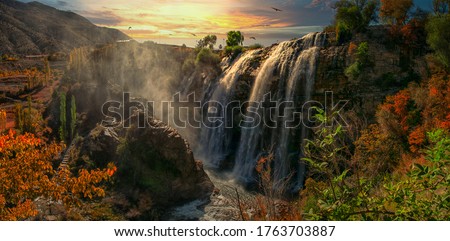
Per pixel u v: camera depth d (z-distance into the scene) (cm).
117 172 4212
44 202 3362
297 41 5884
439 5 5166
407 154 3038
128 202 3856
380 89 4991
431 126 3272
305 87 5434
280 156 5256
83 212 3569
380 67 5134
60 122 7231
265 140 5553
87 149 4869
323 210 796
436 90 3828
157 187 4062
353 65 5125
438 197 789
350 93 5122
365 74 5109
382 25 5681
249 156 5644
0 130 5953
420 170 793
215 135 6328
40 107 8631
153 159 4228
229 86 6378
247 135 5797
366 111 4925
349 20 5538
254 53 6550
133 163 4244
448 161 787
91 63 8681
